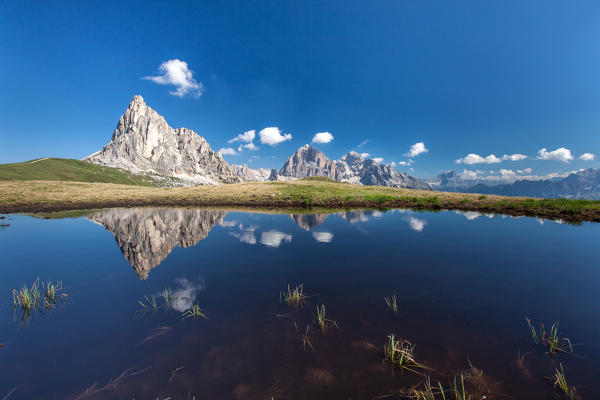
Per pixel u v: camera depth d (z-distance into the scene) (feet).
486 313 20.12
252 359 15.48
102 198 138.62
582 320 18.92
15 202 122.01
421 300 22.53
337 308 21.30
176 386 13.61
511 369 14.23
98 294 24.21
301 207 112.47
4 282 27.40
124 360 15.43
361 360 15.29
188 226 61.98
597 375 13.58
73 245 43.55
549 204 88.02
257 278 28.12
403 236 49.19
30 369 14.71
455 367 14.51
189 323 19.21
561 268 30.45
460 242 44.04
